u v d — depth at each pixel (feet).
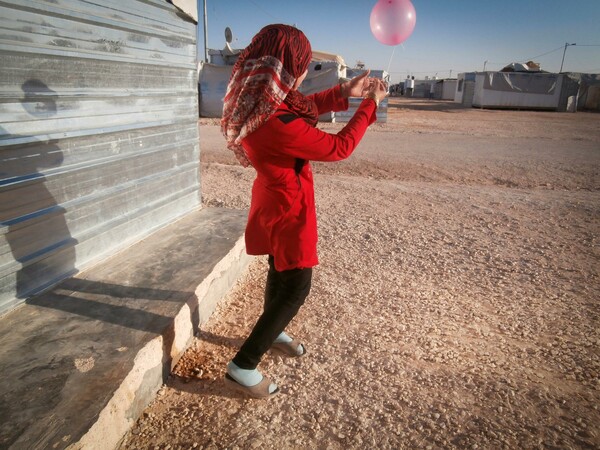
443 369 8.26
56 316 7.92
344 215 18.07
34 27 7.77
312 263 6.81
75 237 9.36
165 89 11.87
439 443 6.53
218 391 7.53
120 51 9.91
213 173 25.17
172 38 11.89
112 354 6.91
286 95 5.91
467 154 34.86
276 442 6.48
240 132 6.00
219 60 62.75
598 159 33.12
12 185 7.77
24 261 8.16
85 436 5.41
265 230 6.82
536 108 103.65
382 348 8.86
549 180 26.43
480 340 9.29
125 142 10.56
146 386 7.09
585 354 8.86
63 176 8.87
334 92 7.78
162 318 7.97
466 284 12.01
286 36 5.81
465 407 7.28
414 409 7.22
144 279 9.40
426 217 18.03
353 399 7.43
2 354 6.84
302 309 10.39
